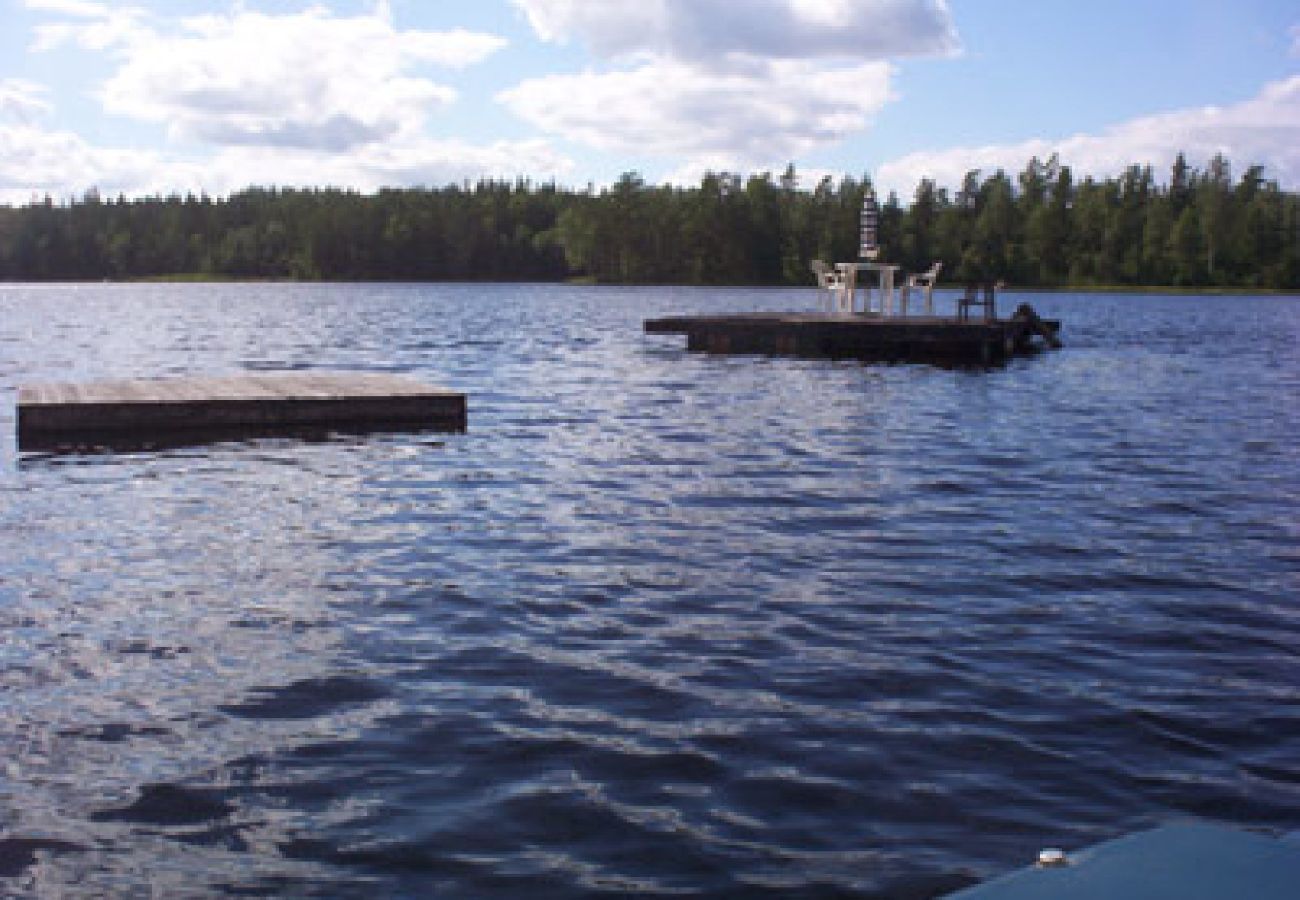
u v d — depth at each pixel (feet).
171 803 14.58
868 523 31.86
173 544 28.73
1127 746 16.58
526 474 39.09
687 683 19.06
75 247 502.79
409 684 18.93
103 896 12.37
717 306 214.90
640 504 34.17
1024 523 32.14
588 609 23.31
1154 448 46.93
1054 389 71.51
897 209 406.41
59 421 46.47
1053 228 386.11
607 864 13.10
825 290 111.75
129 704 17.95
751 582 25.48
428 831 13.87
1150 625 22.62
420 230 454.81
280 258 487.61
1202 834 8.22
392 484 37.11
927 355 93.66
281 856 13.25
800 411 57.72
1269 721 17.60
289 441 46.19
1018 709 18.02
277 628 21.93
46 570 26.12
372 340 115.55
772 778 15.39
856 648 20.97
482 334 127.54
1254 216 367.45
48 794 14.82
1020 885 7.43
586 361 89.76
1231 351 111.86
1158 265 375.45
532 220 481.46
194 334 125.80
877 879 12.78
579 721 17.37
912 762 15.96
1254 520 32.86
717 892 12.51
